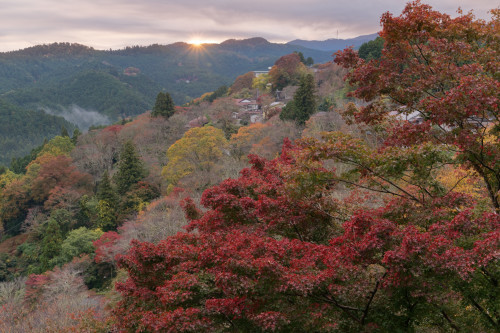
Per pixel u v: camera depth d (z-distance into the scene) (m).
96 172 67.56
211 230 10.20
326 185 10.21
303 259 7.41
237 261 6.88
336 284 6.83
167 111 85.19
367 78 9.91
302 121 59.31
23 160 92.44
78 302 25.12
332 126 45.34
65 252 40.28
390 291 6.65
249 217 10.18
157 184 52.84
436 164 8.78
